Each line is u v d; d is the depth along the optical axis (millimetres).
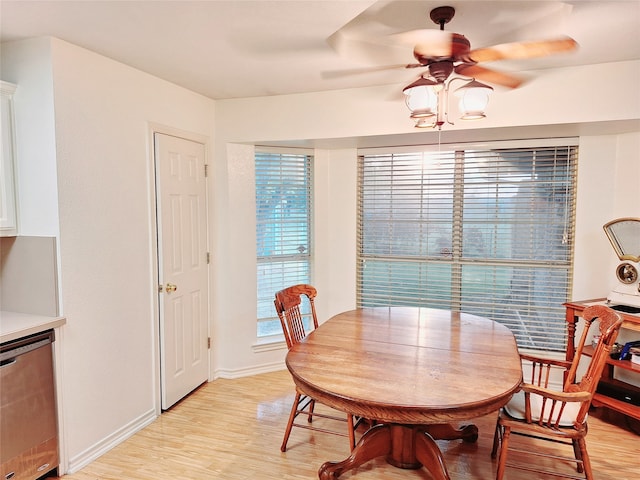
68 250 2266
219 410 3012
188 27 2033
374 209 3760
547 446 2504
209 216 3439
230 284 3541
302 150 3752
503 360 1971
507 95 2752
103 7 1821
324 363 1935
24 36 2137
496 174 3379
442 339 2277
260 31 2086
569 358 2914
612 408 2648
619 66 2541
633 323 2547
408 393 1626
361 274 3852
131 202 2678
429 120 2164
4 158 2189
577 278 3207
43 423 2150
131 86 2645
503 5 1860
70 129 2258
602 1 1790
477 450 2475
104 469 2322
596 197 3105
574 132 2977
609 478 2215
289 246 3848
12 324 2096
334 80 2896
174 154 3021
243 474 2266
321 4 1784
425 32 1595
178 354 3113
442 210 3557
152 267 2859
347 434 2621
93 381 2434
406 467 2287
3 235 2217
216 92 3215
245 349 3633
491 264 3457
